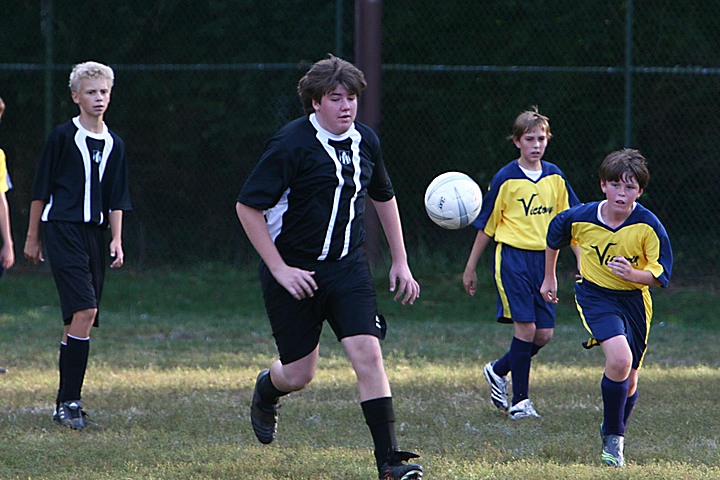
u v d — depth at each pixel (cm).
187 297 4416
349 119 1536
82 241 2083
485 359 3062
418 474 1486
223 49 5003
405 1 4875
